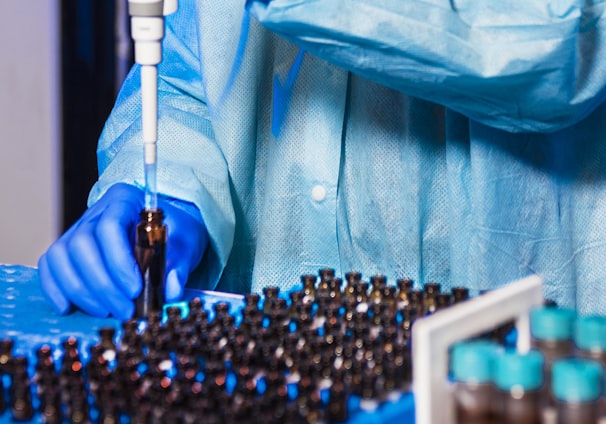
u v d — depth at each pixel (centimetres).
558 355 92
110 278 129
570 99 132
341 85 160
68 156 318
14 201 320
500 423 85
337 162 162
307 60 161
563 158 154
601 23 133
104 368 97
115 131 170
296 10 127
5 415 96
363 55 130
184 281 137
